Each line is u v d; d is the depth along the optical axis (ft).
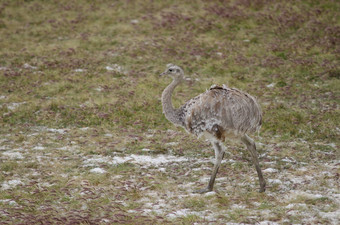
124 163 78.23
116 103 110.52
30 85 124.47
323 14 167.63
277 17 166.71
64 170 75.05
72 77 130.00
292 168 74.59
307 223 53.21
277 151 83.71
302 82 126.11
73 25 169.78
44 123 100.83
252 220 54.34
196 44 152.97
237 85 125.29
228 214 56.95
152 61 142.92
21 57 145.28
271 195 63.26
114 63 142.00
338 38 151.53
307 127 95.86
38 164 77.30
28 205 60.13
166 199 62.95
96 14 176.96
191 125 65.16
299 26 161.89
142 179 70.33
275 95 117.80
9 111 106.11
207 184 68.13
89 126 99.71
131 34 161.89
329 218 54.44
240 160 79.25
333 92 118.32
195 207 59.93
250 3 177.06
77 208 59.67
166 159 81.05
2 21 172.24
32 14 178.70
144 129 98.17
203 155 83.05
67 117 103.40
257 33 159.53
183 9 177.06
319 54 143.23
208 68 137.49
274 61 139.13
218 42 153.89
